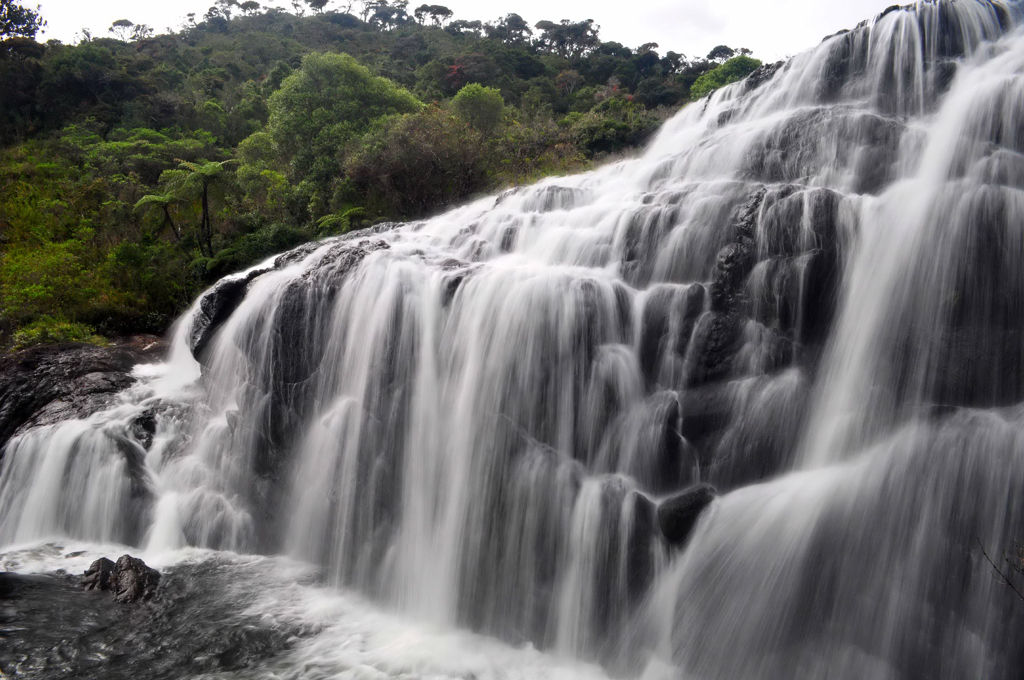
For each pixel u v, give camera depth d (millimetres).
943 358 7062
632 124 28859
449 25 127688
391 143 23641
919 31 11539
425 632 8297
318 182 28625
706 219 9516
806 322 8164
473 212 15195
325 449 10031
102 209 26906
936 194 7688
